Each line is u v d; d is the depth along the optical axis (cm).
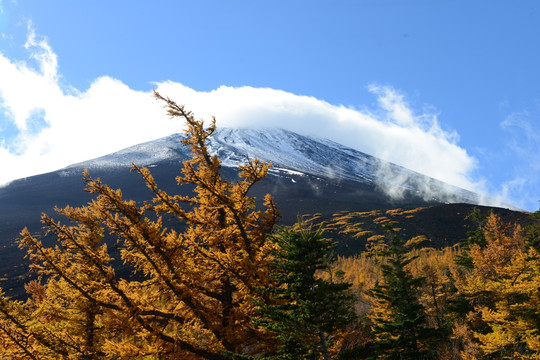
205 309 1236
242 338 1232
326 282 1113
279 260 1243
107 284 1222
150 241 1180
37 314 1348
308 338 1055
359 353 1131
